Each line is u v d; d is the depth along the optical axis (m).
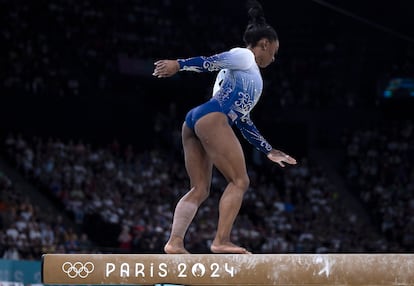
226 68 6.62
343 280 5.52
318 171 29.92
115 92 28.56
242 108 6.75
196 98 30.44
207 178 6.95
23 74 26.42
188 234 21.89
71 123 26.33
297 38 35.66
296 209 26.94
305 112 32.34
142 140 27.67
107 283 5.80
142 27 32.28
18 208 19.72
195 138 6.92
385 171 30.66
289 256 5.63
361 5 35.41
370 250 25.84
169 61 6.42
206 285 5.72
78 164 23.67
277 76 33.69
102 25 31.00
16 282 15.73
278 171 28.94
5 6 28.50
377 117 33.22
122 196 23.39
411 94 33.22
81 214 21.77
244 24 36.28
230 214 6.54
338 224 27.05
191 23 34.50
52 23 29.53
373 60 34.84
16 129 25.23
